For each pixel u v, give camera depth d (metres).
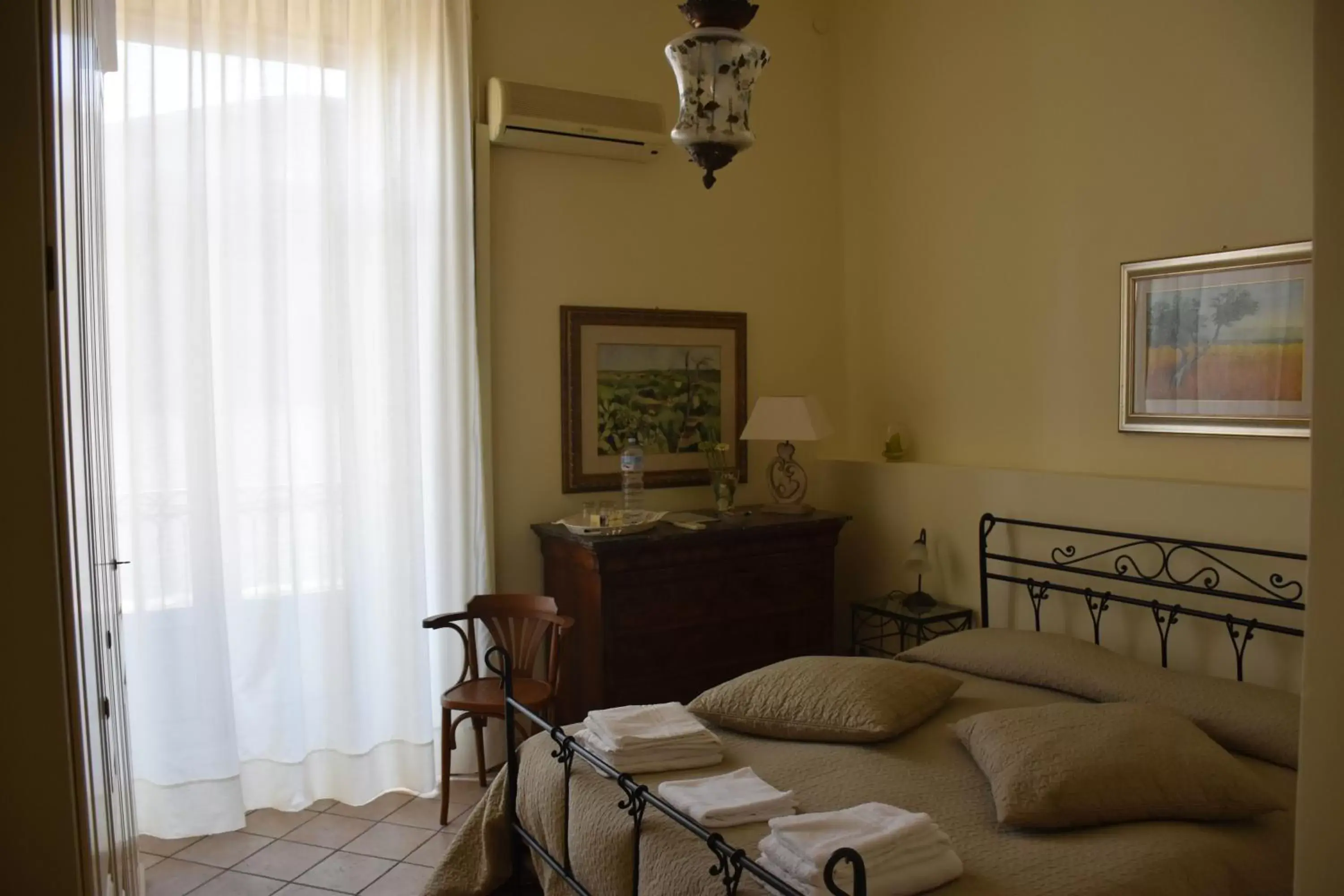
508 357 3.87
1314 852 1.15
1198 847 1.90
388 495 3.53
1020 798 1.96
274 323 3.31
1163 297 3.24
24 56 1.37
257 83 3.28
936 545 3.96
